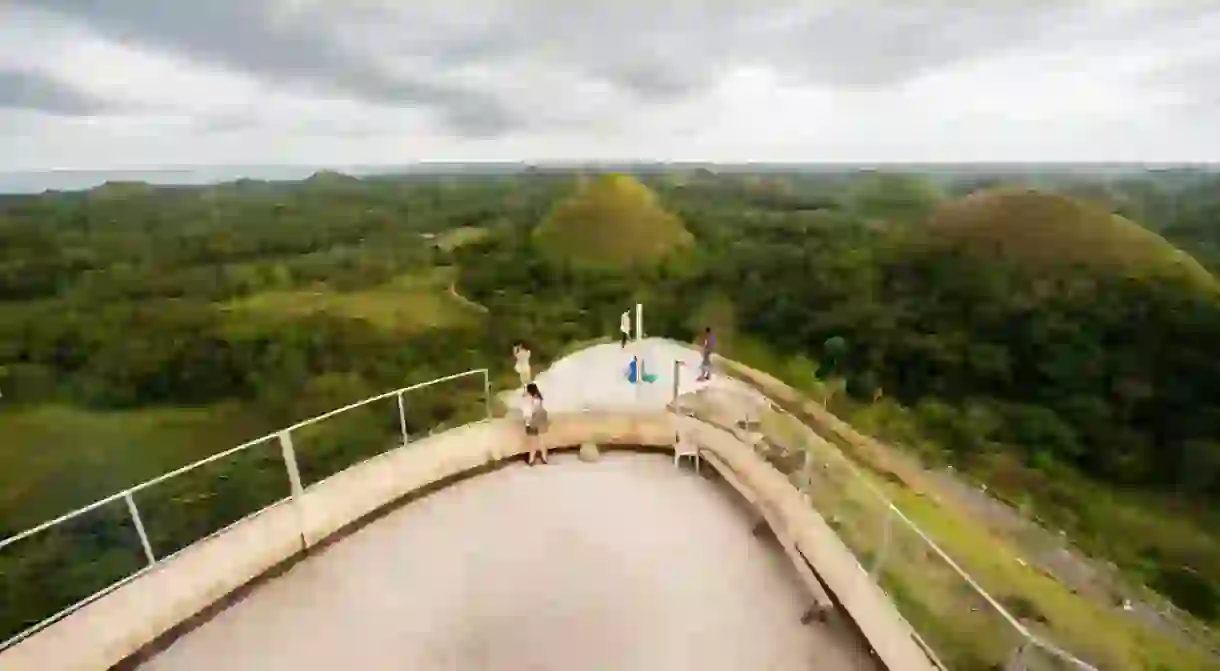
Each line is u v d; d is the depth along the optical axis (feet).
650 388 39.68
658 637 18.84
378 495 25.07
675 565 22.26
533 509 25.95
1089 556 62.95
